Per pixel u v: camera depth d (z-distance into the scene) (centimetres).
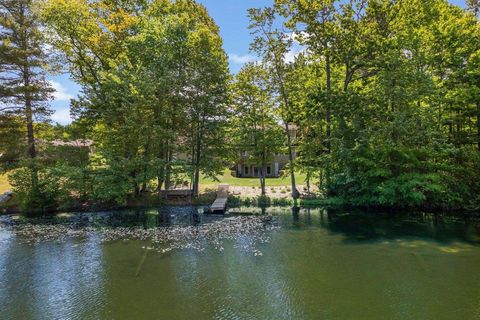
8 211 2212
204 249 1376
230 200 2452
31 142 2273
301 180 3491
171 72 2338
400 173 1994
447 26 1995
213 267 1168
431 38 2061
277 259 1240
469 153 1908
